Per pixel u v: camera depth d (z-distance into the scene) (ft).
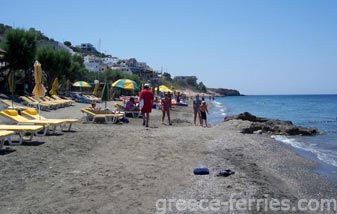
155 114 112.57
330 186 31.81
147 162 34.45
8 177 26.81
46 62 173.99
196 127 71.87
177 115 115.85
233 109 205.26
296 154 48.83
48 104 104.88
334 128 94.43
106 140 46.96
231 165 36.76
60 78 191.83
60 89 204.54
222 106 248.93
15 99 119.14
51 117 80.02
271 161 42.27
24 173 28.09
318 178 35.04
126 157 36.17
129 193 24.39
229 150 46.24
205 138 54.60
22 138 41.60
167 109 77.36
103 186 25.54
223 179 30.22
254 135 68.13
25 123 48.93
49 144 41.98
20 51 135.85
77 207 21.11
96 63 417.90
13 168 29.55
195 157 39.19
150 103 67.26
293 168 39.42
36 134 49.98
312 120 125.49
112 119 73.67
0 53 136.77
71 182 26.11
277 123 89.15
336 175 36.86
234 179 30.58
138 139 49.14
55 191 23.89
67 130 56.29
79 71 235.81
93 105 74.79
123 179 27.68
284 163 41.75
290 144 61.26
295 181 33.09
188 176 30.37
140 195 24.14
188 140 51.21
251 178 31.81
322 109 207.00
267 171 36.22
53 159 33.63
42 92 55.36
